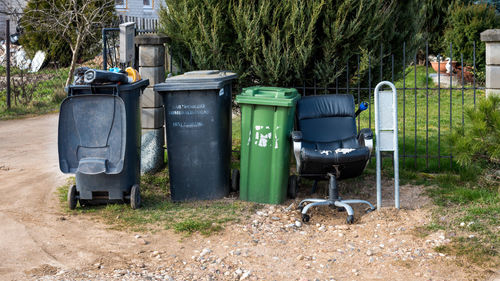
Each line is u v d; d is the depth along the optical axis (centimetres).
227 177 665
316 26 720
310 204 588
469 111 634
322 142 655
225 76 648
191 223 559
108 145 602
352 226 564
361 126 1107
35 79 1800
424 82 1582
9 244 508
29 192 687
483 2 1686
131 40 771
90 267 457
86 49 1916
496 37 688
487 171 682
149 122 763
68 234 538
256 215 596
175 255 487
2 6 2378
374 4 710
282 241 521
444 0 1716
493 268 449
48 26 1681
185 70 794
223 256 483
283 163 627
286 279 436
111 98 598
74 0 1505
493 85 702
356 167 595
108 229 554
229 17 730
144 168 765
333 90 779
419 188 690
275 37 700
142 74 759
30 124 1251
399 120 1177
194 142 639
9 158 895
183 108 634
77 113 600
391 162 812
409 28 776
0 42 2366
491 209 574
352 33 698
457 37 1483
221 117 643
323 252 494
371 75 768
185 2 725
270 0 709
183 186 648
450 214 573
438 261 464
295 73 728
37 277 434
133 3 2497
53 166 833
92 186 610
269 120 622
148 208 625
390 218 573
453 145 651
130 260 474
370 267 459
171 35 766
